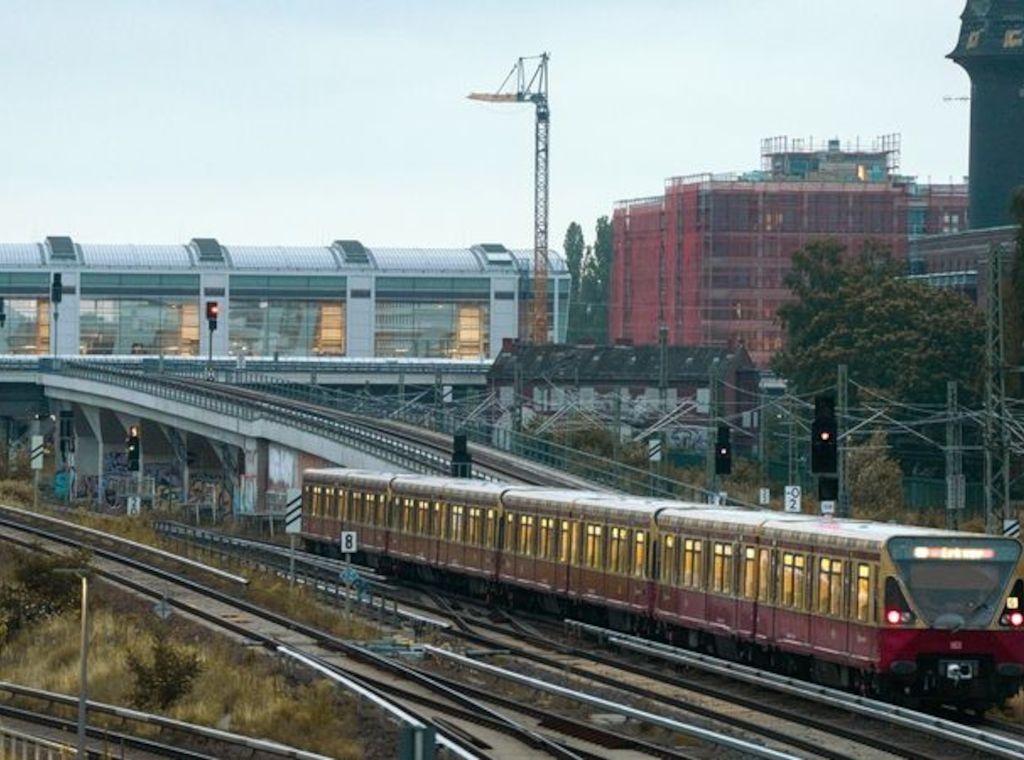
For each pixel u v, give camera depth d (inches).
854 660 4667.8
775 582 5098.4
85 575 3784.5
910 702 4793.3
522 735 4158.5
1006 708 4749.0
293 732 4436.5
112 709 4653.1
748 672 4950.8
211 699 4933.6
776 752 3582.7
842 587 4741.6
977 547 4603.8
